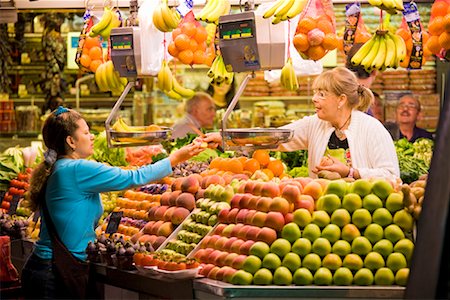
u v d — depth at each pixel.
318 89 5.18
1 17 6.10
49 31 10.66
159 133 5.52
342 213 3.85
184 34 5.41
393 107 8.85
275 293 3.76
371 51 5.05
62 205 4.71
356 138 5.11
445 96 3.34
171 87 5.62
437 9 4.81
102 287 4.68
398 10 4.71
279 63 4.85
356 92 5.15
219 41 4.93
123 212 5.43
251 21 4.75
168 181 5.60
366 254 3.82
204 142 5.04
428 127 9.64
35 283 4.74
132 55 5.58
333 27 4.88
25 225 5.90
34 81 10.86
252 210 4.08
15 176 7.07
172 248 4.55
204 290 3.95
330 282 3.79
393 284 3.78
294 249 3.83
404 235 3.85
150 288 4.20
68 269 4.66
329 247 3.82
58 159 4.88
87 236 4.80
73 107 10.74
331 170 4.70
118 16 5.84
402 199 3.85
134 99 10.68
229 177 4.85
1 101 10.38
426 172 6.12
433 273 2.99
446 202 3.07
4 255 5.27
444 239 3.02
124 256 4.41
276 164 5.12
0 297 5.20
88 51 6.02
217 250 4.17
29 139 10.08
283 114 10.30
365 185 3.89
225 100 10.69
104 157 7.05
